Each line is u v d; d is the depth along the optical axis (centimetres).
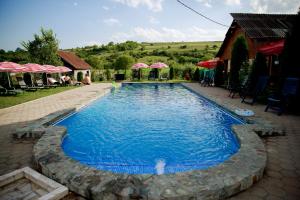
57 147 482
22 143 572
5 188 358
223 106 1004
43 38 2734
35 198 331
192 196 304
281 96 841
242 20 1694
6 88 1619
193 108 1180
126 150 620
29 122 783
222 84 2005
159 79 2978
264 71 1164
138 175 354
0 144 565
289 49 871
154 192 305
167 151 611
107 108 1194
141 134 752
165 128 816
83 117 988
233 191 326
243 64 1378
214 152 599
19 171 389
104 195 312
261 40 1491
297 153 476
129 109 1164
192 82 2602
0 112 955
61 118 859
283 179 370
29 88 1805
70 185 341
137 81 2862
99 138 714
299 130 637
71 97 1384
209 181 329
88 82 2480
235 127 624
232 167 372
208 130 786
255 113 852
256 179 361
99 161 553
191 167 512
